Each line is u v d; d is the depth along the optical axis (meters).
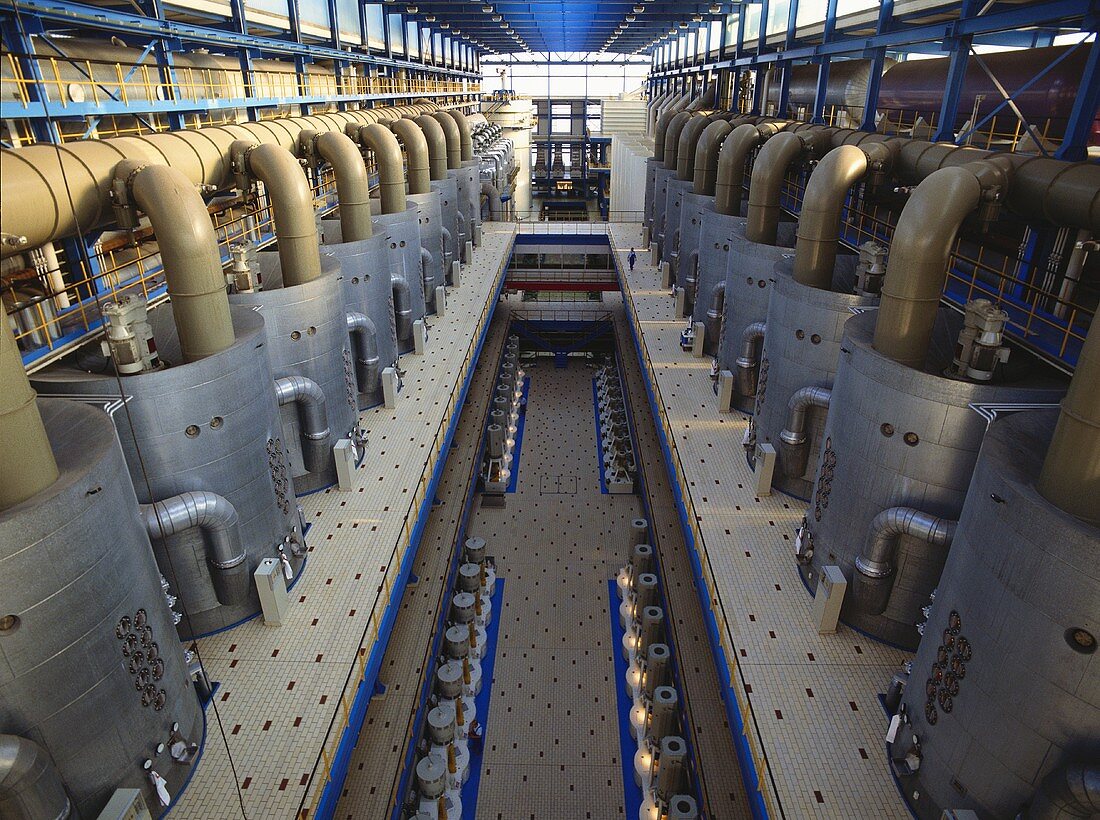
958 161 14.49
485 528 26.86
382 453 20.09
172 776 10.39
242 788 10.64
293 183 16.64
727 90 42.09
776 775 10.88
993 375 12.09
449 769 16.02
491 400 32.88
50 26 15.81
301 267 17.34
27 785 7.89
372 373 21.86
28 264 12.14
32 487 8.15
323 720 11.77
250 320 14.15
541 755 17.39
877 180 17.17
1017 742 8.46
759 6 33.12
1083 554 7.43
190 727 10.98
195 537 12.53
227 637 13.44
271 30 24.61
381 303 22.78
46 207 10.26
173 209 11.53
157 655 10.02
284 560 14.33
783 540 16.27
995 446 9.26
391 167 25.83
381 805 13.40
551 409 37.91
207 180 15.79
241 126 18.38
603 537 26.30
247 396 13.02
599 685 19.47
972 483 9.48
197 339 12.30
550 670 19.98
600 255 46.88
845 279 19.09
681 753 14.48
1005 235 16.69
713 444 20.41
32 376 11.65
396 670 16.64
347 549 15.97
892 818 10.25
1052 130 15.44
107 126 16.47
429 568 20.45
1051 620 7.86
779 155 20.62
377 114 31.98
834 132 21.20
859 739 11.46
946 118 16.55
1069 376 11.60
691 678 16.42
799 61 27.91
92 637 8.80
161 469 12.02
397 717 15.34
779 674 12.69
